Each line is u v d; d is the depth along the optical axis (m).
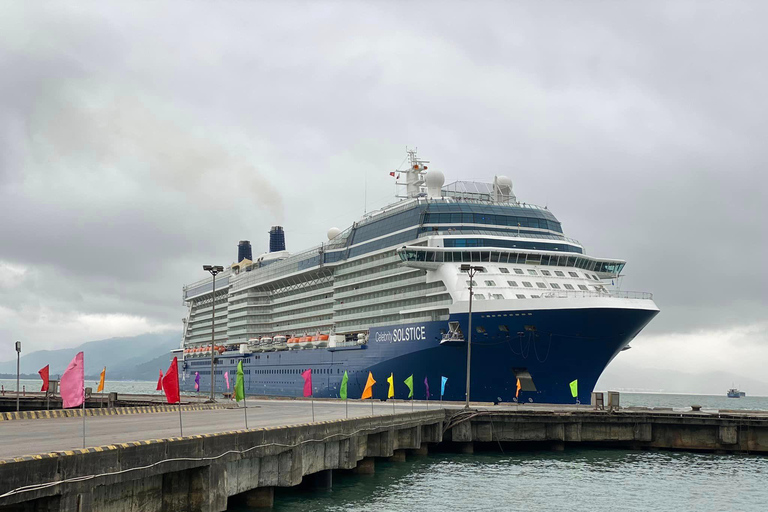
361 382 96.00
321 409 61.75
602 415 64.19
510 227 86.81
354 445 42.81
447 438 62.59
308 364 109.12
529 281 80.81
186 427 35.44
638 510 39.09
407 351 86.50
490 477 48.28
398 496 40.56
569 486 45.53
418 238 87.06
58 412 45.53
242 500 35.47
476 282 79.81
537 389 77.00
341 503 38.03
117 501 23.33
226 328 145.12
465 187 97.69
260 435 31.02
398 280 91.06
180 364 179.88
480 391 79.81
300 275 115.62
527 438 63.31
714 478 49.72
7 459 19.00
